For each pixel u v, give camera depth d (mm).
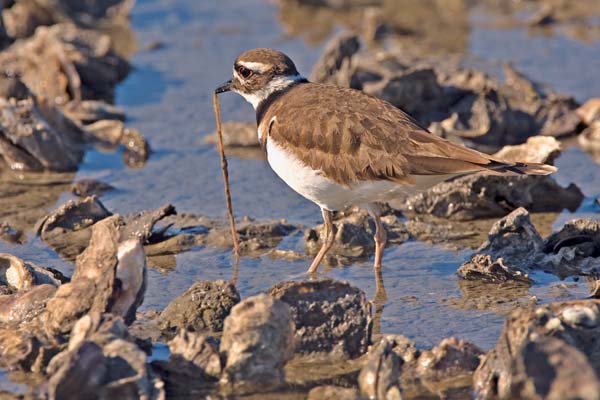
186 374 9156
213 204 14367
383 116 11422
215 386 9086
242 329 9078
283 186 15070
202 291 10375
